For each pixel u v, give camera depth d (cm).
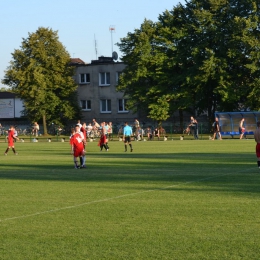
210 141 5800
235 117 6456
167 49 8056
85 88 9812
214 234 1133
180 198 1630
